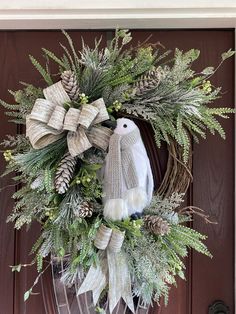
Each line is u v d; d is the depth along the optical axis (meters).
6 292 1.33
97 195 1.09
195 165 1.32
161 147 1.24
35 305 1.32
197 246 1.15
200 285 1.32
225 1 1.22
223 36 1.34
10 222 1.33
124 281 1.13
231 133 1.33
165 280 1.23
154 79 1.11
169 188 1.21
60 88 1.09
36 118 1.07
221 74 1.33
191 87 1.13
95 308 1.20
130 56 1.19
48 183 1.06
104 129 1.12
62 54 1.34
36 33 1.35
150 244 1.13
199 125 1.20
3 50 1.35
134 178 1.08
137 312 1.23
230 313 1.31
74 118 1.07
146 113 1.13
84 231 1.09
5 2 1.23
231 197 1.32
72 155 1.08
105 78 1.14
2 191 1.33
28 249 1.33
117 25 1.29
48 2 1.23
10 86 1.35
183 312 1.32
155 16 1.25
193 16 1.25
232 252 1.32
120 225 1.08
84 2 1.23
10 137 1.22
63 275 1.18
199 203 1.32
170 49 1.33
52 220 1.10
